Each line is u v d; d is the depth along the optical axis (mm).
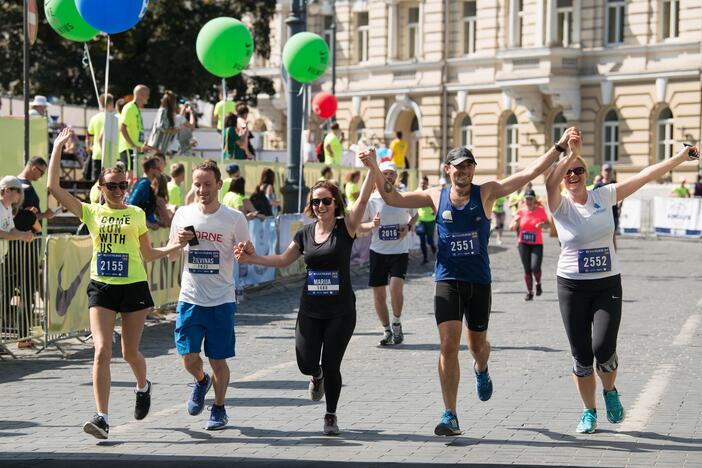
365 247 34344
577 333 11695
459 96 65562
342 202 12227
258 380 15336
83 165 31281
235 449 11305
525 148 62750
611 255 11586
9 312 17484
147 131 35656
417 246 42000
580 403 13438
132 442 11695
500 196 11750
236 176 24781
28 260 17688
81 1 16906
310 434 11977
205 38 24062
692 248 44875
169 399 14047
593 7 60312
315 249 12016
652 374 15398
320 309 12008
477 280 11695
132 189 21547
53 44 54250
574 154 11570
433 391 14375
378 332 20141
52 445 11602
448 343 11562
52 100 45625
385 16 68438
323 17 71312
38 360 17328
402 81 67812
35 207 18578
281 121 72062
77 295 18562
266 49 59500
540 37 60719
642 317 22047
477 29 64750
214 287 12273
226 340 12266
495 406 13297
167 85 55406
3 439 11891
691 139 57594
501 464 10492
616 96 59812
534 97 61750
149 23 54906
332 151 37969
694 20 57406
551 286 28859
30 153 20828
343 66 70312
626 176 59750
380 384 14891
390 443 11469
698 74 57062
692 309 23438
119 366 16516
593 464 10445
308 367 12102
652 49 58656
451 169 11633
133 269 12047
